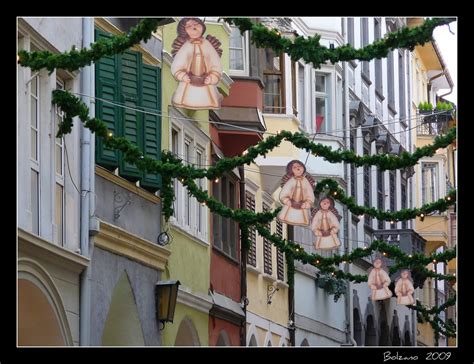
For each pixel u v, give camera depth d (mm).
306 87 77125
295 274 71812
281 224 70562
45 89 39156
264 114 68875
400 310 93812
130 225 46312
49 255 38281
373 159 40531
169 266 50750
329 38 78062
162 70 50719
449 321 70812
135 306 46375
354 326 83125
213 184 58906
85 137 41906
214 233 59156
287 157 67938
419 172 102500
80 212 41594
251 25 33375
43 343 39250
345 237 80125
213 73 32781
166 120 51344
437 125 102812
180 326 54000
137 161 37562
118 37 33781
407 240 89062
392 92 97438
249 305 64375
